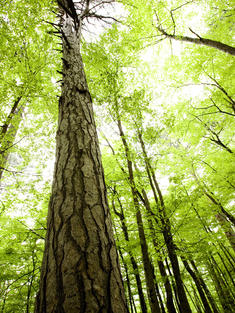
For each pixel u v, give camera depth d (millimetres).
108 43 6391
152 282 3375
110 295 697
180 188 4855
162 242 4223
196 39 5953
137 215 4219
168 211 4441
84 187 1051
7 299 4703
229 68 5766
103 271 759
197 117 6938
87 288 680
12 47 3770
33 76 4152
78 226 867
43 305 673
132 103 5297
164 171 7609
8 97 4098
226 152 6621
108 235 923
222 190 6012
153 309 3080
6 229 4414
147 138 4977
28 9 3379
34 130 4871
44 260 839
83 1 5973
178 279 3512
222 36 6133
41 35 4926
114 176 6258
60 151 1339
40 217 4762
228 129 7375
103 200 1071
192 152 7512
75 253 775
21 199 4152
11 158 5988
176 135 8359
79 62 2887
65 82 2258
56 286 698
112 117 5523
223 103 6359
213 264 7637
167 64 7082
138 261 5668
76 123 1536
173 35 6379
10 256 4355
